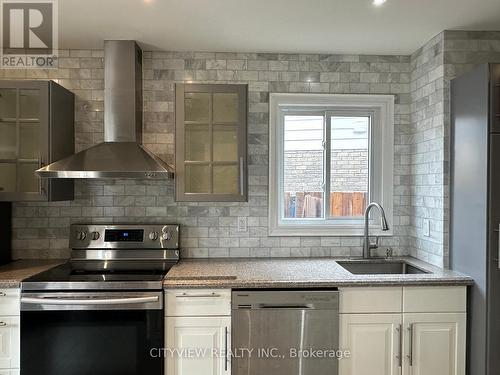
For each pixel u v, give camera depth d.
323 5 1.96
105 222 2.61
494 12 2.04
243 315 2.01
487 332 1.94
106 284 1.98
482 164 1.96
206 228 2.65
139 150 2.35
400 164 2.70
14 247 2.57
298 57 2.66
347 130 2.78
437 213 2.33
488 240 1.93
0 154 2.27
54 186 2.32
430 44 2.42
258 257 2.67
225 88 2.36
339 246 2.71
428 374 2.07
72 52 2.58
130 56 2.43
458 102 2.17
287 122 2.77
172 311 2.01
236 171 2.40
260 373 2.02
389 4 1.96
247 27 2.24
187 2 1.93
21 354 1.95
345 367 2.04
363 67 2.68
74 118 2.58
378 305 2.05
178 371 2.01
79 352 1.97
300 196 2.78
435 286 2.06
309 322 2.02
